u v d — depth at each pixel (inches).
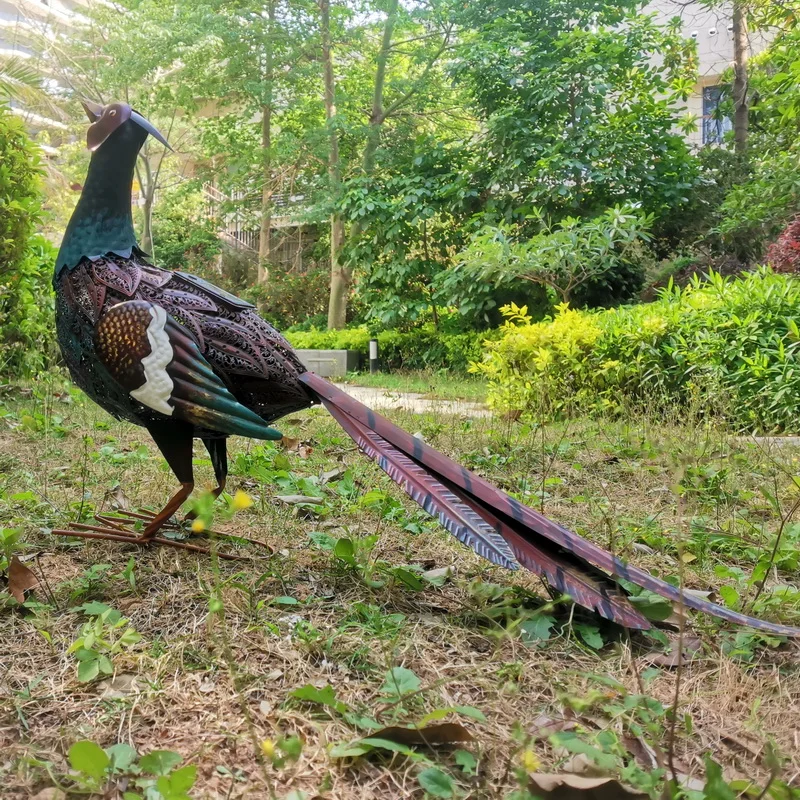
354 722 23.9
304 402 36.1
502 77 179.2
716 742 24.4
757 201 156.3
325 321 300.4
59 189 257.4
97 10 277.6
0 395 87.4
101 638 28.5
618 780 21.1
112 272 34.7
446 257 207.2
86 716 24.5
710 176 196.4
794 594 35.1
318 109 301.3
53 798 20.1
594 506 52.2
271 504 47.9
